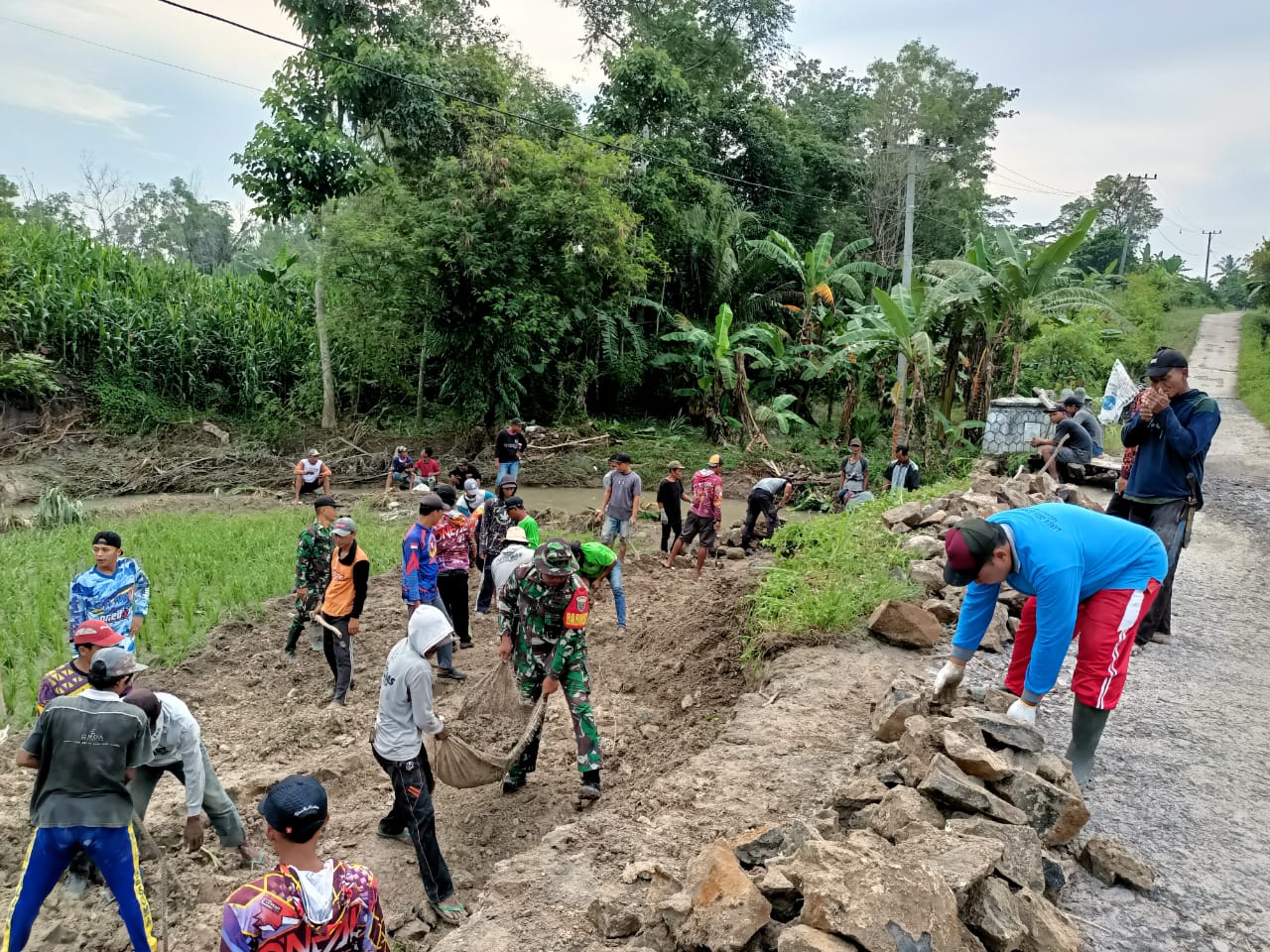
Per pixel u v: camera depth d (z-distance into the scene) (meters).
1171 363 5.37
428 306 20.94
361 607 7.21
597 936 3.16
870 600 6.34
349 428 23.23
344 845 5.09
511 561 7.54
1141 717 4.84
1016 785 3.46
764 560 11.03
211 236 49.31
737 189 31.69
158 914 4.44
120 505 17.47
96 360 21.44
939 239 37.62
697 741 5.65
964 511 8.05
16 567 10.75
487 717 6.57
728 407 25.41
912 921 2.62
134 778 4.42
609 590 10.55
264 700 7.48
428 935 4.22
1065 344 27.33
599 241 20.97
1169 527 5.67
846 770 4.20
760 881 3.11
